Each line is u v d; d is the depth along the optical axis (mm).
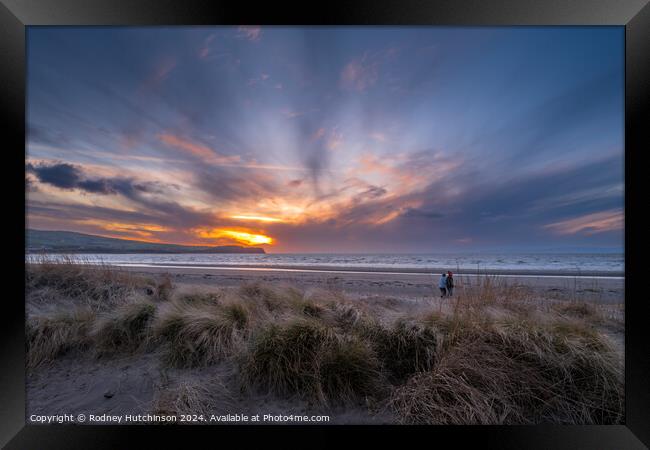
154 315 3104
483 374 2027
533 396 1974
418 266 24391
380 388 2125
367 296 5629
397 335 2459
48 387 2273
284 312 3299
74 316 3098
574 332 2381
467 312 2660
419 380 2094
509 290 3564
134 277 5309
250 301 3775
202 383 2260
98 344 2787
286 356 2242
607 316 3660
